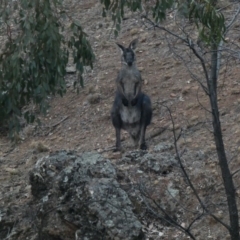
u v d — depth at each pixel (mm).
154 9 13617
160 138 18422
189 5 11914
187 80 20750
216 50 10727
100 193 14227
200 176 15398
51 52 12727
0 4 13086
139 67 22109
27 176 17734
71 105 21484
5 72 12930
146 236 14234
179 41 22469
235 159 16016
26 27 12430
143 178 15266
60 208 14453
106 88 21797
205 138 17375
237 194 14727
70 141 19750
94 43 24422
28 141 20172
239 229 12398
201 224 14406
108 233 13812
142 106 18109
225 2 22000
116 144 18297
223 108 18828
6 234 15398
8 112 13102
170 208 14727
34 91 12992
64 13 13453
